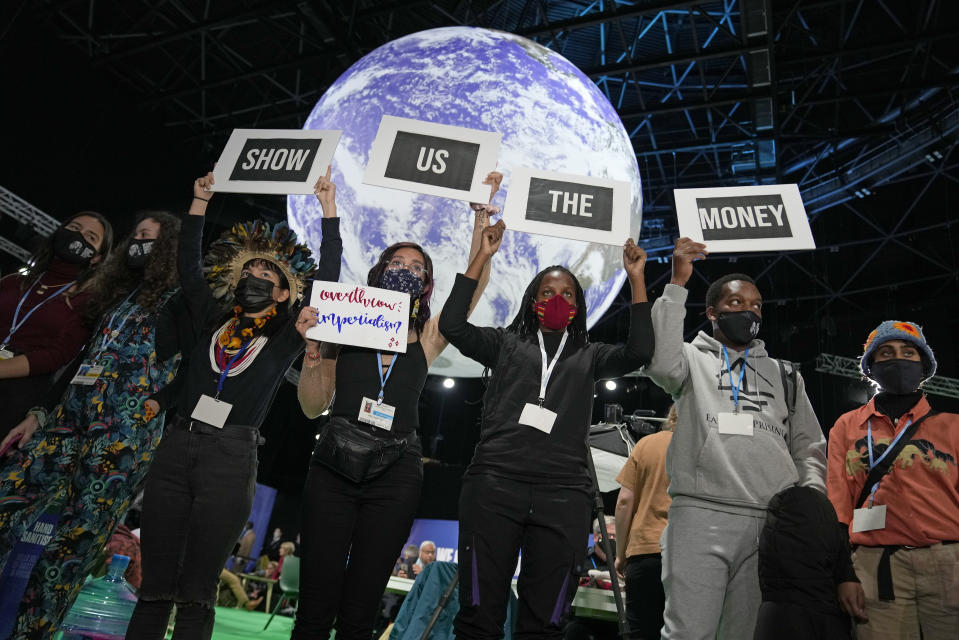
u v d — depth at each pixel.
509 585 2.04
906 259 14.25
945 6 10.05
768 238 2.43
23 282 2.89
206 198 2.57
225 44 10.64
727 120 11.56
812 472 2.40
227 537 2.11
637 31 10.18
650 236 13.66
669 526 2.37
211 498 2.11
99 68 10.12
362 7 9.84
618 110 10.84
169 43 10.44
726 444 2.35
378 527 2.14
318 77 11.30
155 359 2.53
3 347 2.74
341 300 2.36
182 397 2.30
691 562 2.23
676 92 12.05
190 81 11.04
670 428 3.13
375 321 2.33
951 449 2.47
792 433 2.50
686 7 8.67
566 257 5.12
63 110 9.33
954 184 13.22
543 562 2.02
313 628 2.05
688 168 13.38
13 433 2.54
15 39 8.66
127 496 2.40
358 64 5.96
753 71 9.59
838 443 2.75
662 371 2.42
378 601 2.11
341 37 9.54
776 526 2.19
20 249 9.01
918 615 2.34
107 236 2.99
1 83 8.52
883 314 14.48
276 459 16.19
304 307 2.31
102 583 3.43
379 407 2.23
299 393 2.44
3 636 2.60
